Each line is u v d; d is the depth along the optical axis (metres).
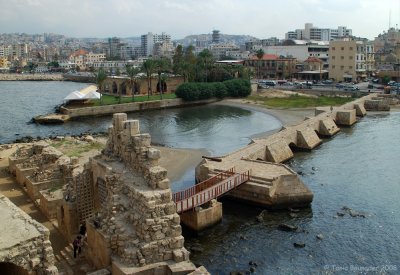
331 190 58.88
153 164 33.72
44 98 184.50
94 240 33.12
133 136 35.16
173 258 30.73
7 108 149.25
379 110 133.25
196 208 44.59
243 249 41.78
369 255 40.44
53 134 104.06
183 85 152.62
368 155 78.94
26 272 26.56
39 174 48.97
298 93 170.38
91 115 132.12
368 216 49.56
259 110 139.50
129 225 32.03
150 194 31.22
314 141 86.94
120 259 30.62
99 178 37.47
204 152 80.38
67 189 40.06
